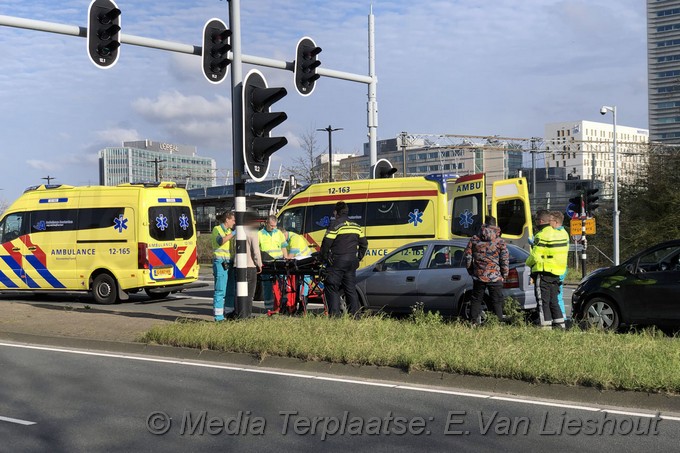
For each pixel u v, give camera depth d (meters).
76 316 15.24
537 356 9.12
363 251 13.19
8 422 7.42
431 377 9.03
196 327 11.88
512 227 22.67
